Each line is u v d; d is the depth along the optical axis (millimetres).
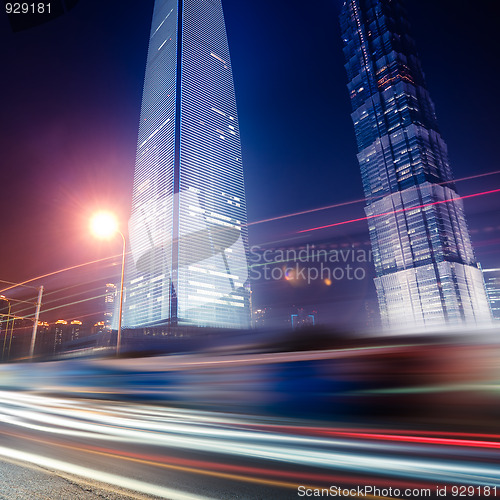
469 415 4672
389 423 5148
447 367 5031
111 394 8891
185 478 4004
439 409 4891
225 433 5609
